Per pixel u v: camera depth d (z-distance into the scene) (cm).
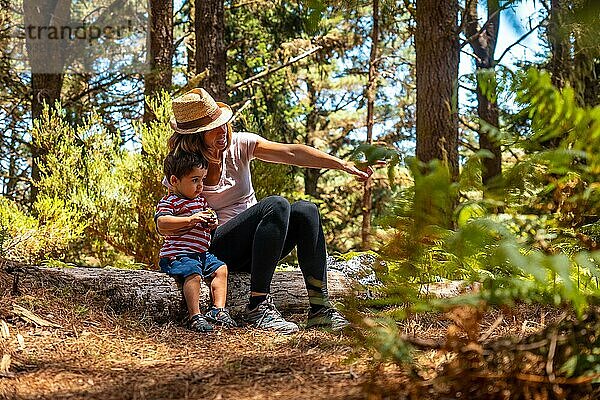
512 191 171
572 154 165
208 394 228
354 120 1981
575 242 187
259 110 1716
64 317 338
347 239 1866
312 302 363
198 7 991
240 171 403
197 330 350
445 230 157
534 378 169
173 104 380
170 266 375
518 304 341
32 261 658
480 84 174
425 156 691
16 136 1301
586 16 85
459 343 179
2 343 287
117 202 748
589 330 178
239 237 385
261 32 1669
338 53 1455
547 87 168
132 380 250
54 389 235
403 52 2183
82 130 780
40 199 747
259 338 336
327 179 2075
